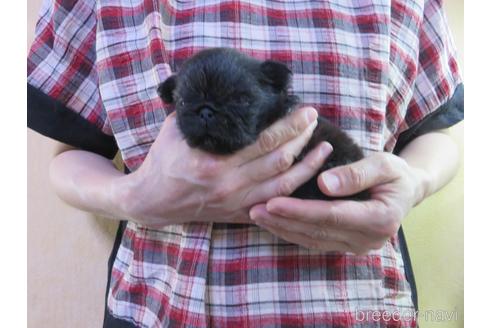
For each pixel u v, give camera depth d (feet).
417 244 2.85
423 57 2.19
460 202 2.81
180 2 1.98
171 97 1.83
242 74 1.76
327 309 1.83
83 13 2.10
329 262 1.86
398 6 2.08
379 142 1.97
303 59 1.93
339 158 1.87
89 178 2.06
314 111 1.79
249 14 1.94
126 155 1.97
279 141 1.76
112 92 1.95
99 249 2.70
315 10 1.98
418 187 1.96
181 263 1.84
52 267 2.63
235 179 1.77
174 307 1.83
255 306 1.83
